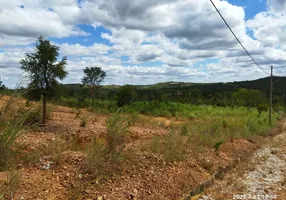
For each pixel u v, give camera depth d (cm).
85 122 1077
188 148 845
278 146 1388
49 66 953
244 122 1819
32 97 934
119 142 625
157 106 2700
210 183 669
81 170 502
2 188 371
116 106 2464
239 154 1035
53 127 945
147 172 583
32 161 514
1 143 483
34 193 397
